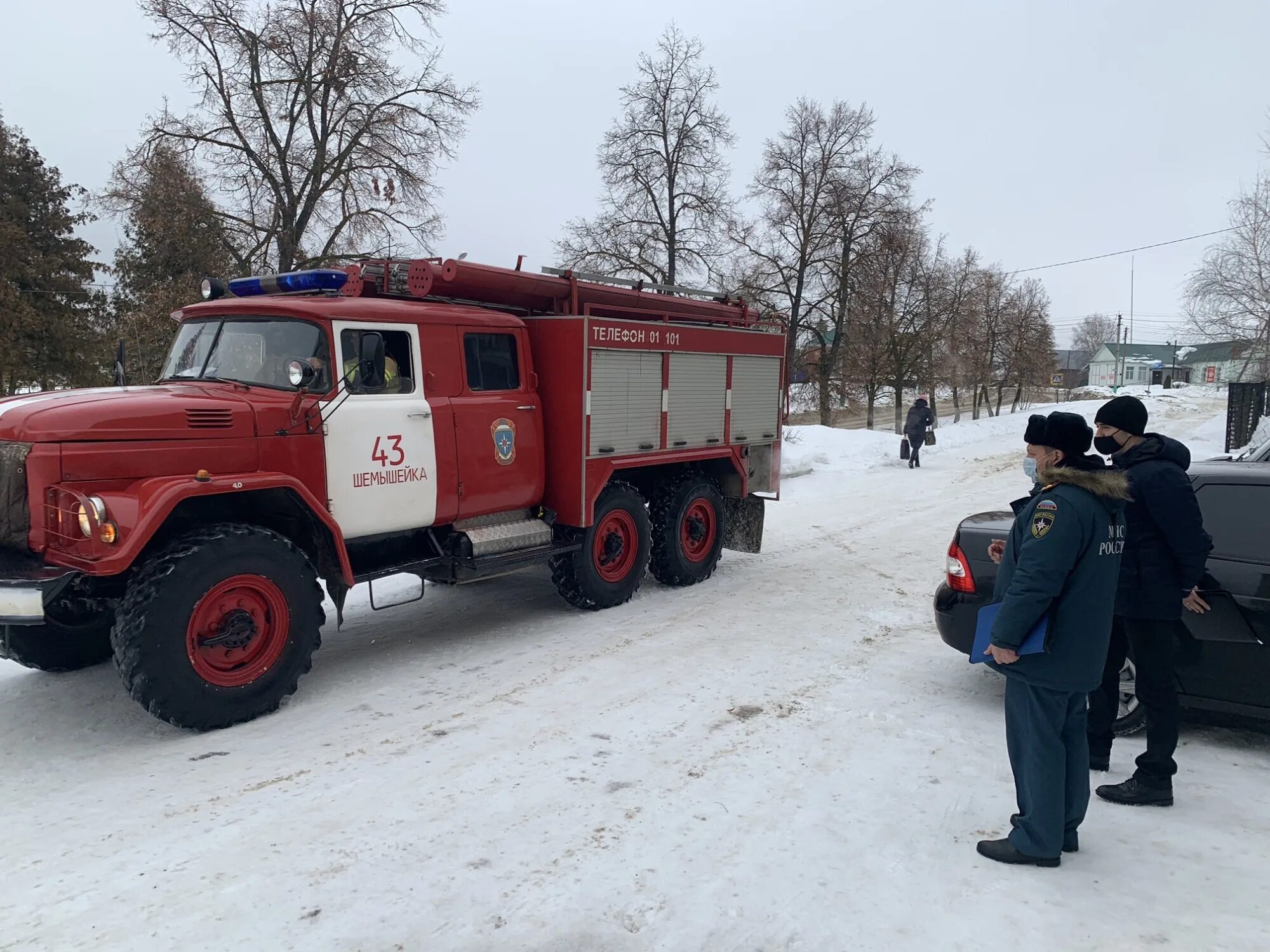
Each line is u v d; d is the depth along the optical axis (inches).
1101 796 154.7
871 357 1157.1
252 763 168.1
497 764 167.2
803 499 550.3
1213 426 1196.5
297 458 202.5
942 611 207.3
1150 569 146.2
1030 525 127.1
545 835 139.6
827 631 259.6
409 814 146.7
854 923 116.6
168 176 781.3
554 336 267.7
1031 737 129.0
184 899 121.8
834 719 189.6
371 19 829.8
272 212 839.7
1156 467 147.3
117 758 172.1
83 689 213.3
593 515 272.5
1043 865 130.6
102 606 200.5
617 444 277.0
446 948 110.8
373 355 219.3
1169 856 134.5
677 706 197.6
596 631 259.6
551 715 192.5
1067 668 125.1
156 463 180.9
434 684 213.6
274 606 191.6
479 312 251.8
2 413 182.9
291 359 211.5
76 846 136.9
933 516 480.4
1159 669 148.6
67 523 170.2
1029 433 134.6
